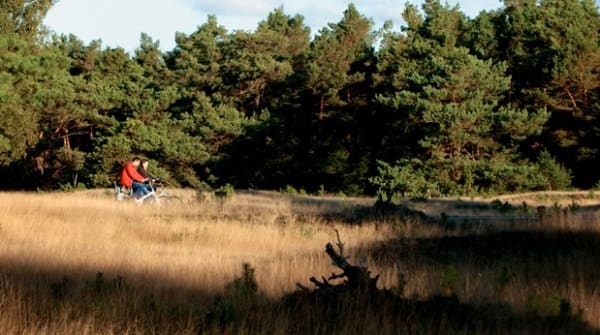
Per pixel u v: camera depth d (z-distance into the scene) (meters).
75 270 31.31
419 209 66.69
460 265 36.25
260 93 158.50
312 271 32.78
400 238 45.12
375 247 42.75
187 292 28.25
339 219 57.28
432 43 141.62
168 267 33.09
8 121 126.12
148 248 41.00
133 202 64.56
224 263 34.91
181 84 172.12
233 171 147.88
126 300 24.47
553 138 123.94
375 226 50.94
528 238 42.88
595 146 123.38
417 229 47.25
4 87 119.75
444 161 111.69
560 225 44.34
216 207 64.25
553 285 30.67
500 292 28.64
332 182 139.12
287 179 143.00
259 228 48.94
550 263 35.44
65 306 23.03
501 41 141.12
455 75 115.31
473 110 113.00
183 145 137.38
